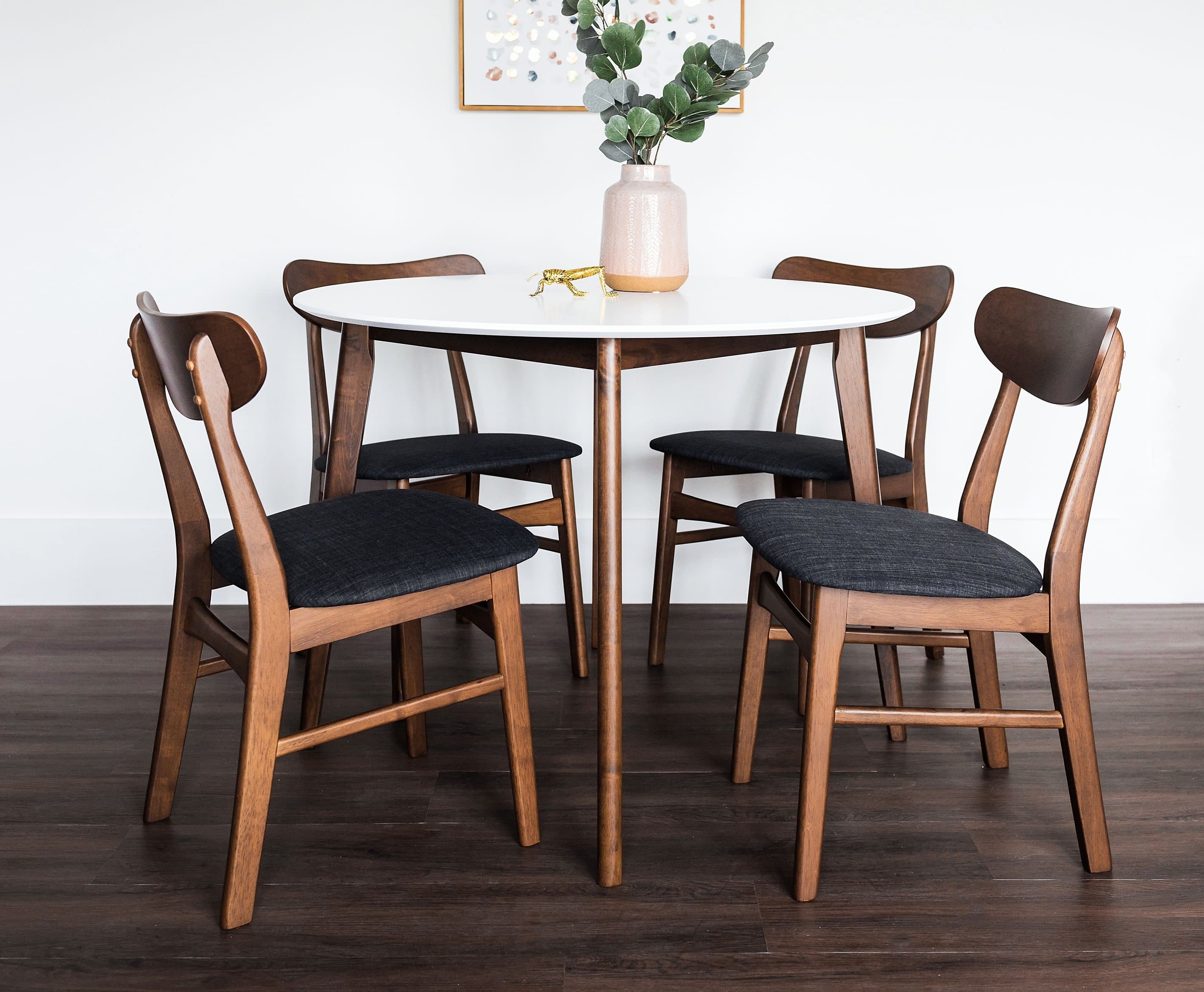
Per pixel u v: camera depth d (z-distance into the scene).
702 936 1.37
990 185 2.56
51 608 2.65
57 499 2.65
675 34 2.48
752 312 1.59
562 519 2.19
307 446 2.68
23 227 2.53
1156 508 2.69
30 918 1.40
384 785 1.76
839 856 1.55
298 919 1.40
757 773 1.81
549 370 2.66
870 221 2.58
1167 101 2.52
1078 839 1.50
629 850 1.57
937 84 2.52
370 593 1.33
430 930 1.38
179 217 2.55
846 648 2.38
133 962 1.31
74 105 2.48
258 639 1.29
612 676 1.45
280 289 2.59
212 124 2.51
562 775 1.80
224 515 2.70
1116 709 2.06
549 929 1.38
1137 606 2.70
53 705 2.07
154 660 2.30
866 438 1.74
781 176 2.56
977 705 1.77
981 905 1.43
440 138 2.54
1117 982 1.28
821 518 1.54
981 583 1.35
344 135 2.53
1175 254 2.58
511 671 1.50
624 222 1.87
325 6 2.47
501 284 2.02
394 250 2.59
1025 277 2.60
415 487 2.12
